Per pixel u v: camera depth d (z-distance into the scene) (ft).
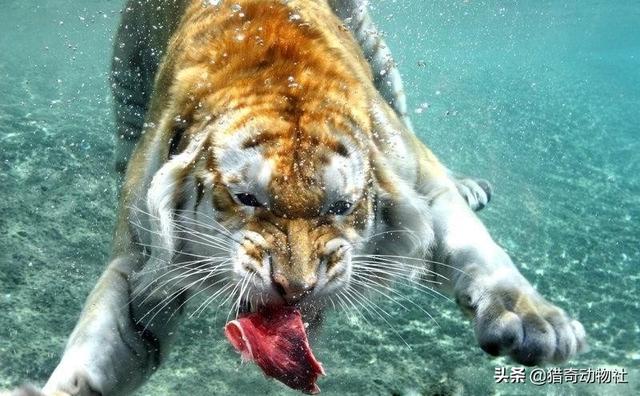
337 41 10.69
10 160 18.40
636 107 38.42
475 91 36.35
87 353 8.38
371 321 13.82
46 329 12.57
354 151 8.48
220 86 9.09
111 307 8.97
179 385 11.75
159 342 9.44
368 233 8.68
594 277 16.17
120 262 9.52
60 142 19.95
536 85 43.11
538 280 15.74
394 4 47.47
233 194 8.17
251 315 7.88
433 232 9.57
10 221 15.64
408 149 10.19
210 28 10.32
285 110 8.48
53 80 30.40
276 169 7.94
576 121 31.96
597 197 21.38
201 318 13.48
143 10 13.85
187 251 8.96
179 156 8.71
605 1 70.79
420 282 10.68
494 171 22.47
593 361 13.17
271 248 7.86
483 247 9.29
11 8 51.34
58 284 13.83
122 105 14.96
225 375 12.07
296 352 7.60
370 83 10.73
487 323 8.39
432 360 12.85
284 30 9.86
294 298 7.74
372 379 12.20
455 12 71.72
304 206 7.94
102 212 16.46
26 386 7.58
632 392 12.17
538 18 80.43
